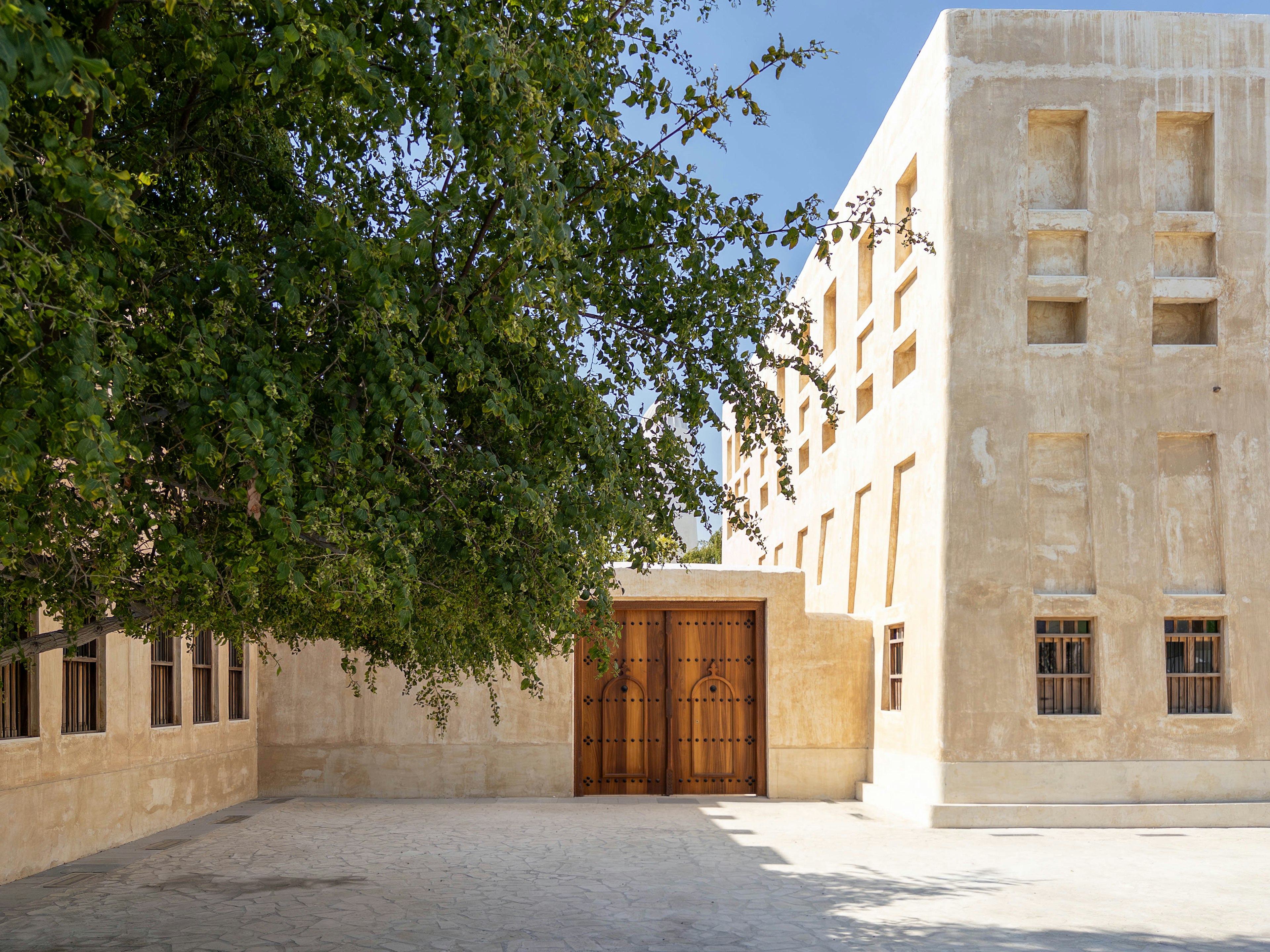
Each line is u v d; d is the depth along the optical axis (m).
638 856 11.45
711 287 6.79
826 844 12.35
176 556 5.18
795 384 25.28
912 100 16.77
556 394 5.95
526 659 7.47
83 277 3.92
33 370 3.61
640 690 17.56
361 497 4.94
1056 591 14.88
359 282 4.89
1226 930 8.02
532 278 4.97
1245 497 14.98
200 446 4.39
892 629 16.86
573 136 5.72
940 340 15.14
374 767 17.16
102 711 11.97
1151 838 13.02
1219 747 14.53
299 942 7.55
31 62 3.06
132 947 7.42
